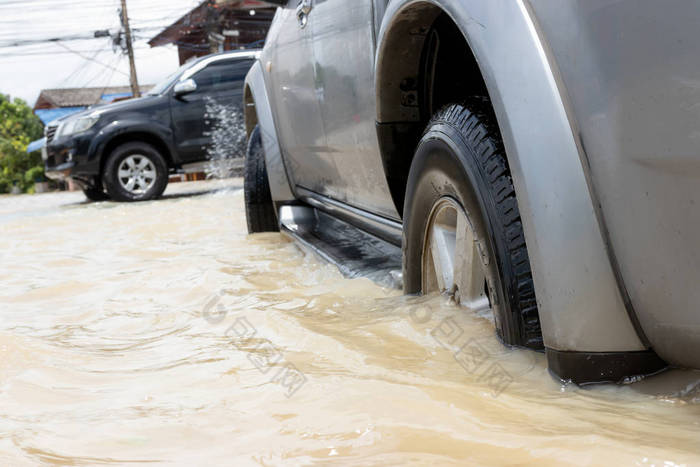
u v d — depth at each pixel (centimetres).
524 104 135
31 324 241
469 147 160
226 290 269
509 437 113
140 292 284
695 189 111
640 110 115
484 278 172
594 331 131
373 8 215
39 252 462
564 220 130
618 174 122
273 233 446
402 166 218
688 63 106
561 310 132
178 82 1019
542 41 134
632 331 130
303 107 313
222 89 1029
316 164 324
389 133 212
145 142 1014
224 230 505
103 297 282
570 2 126
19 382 162
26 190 3219
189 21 2691
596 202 128
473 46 148
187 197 1009
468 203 162
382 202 250
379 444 114
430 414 125
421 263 203
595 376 133
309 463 108
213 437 123
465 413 125
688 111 107
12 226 695
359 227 318
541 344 146
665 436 111
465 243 172
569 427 117
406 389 138
